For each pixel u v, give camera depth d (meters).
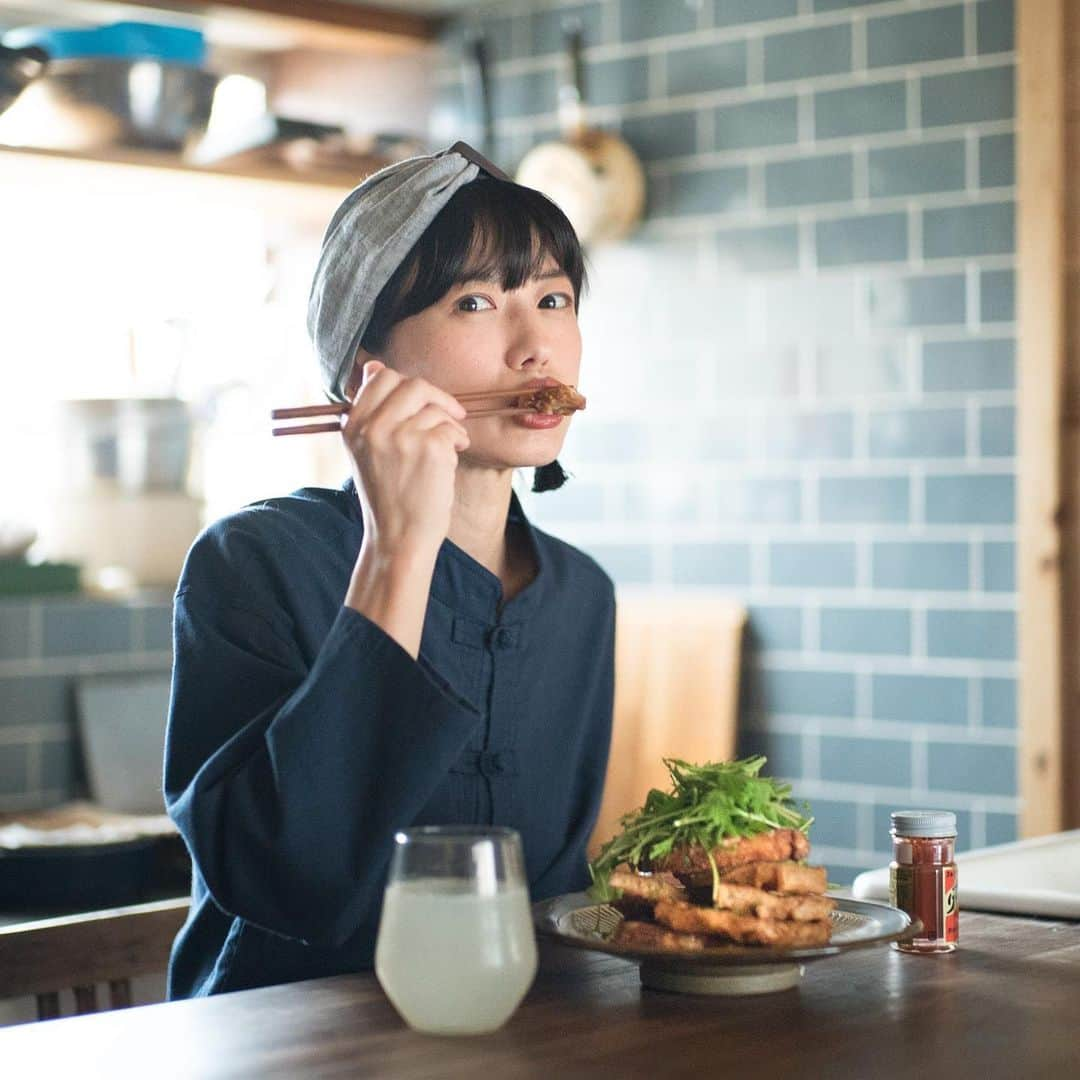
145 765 3.62
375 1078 1.09
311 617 1.57
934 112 3.50
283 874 1.35
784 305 3.69
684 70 3.82
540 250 1.62
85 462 3.77
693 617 3.75
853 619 3.62
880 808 3.59
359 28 3.99
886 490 3.57
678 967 1.28
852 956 1.43
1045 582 3.37
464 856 1.16
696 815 1.35
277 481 4.13
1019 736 3.42
